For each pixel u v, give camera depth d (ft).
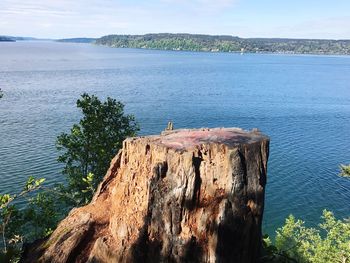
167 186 32.76
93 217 37.45
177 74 591.37
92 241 35.37
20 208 113.29
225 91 414.00
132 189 34.71
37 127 217.97
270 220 132.67
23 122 229.86
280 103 345.92
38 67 620.90
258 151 34.14
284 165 181.78
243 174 33.19
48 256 34.81
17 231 54.49
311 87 475.31
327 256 69.21
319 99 377.09
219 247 32.58
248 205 33.76
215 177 33.24
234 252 33.55
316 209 141.28
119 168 40.81
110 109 81.20
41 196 65.00
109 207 38.47
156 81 481.46
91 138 79.00
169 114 276.00
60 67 634.84
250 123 262.26
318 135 236.63
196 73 620.90
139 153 35.32
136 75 548.72
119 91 378.12
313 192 154.40
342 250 68.59
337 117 291.79
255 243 35.22
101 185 40.88
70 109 271.90
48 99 313.53
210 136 36.86
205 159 33.55
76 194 75.61
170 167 32.86
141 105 305.73
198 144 34.01
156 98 344.08
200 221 32.58
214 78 551.18
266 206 142.20
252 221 33.94
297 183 162.09
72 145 77.77
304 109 319.68
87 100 79.61
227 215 32.60
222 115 283.79
